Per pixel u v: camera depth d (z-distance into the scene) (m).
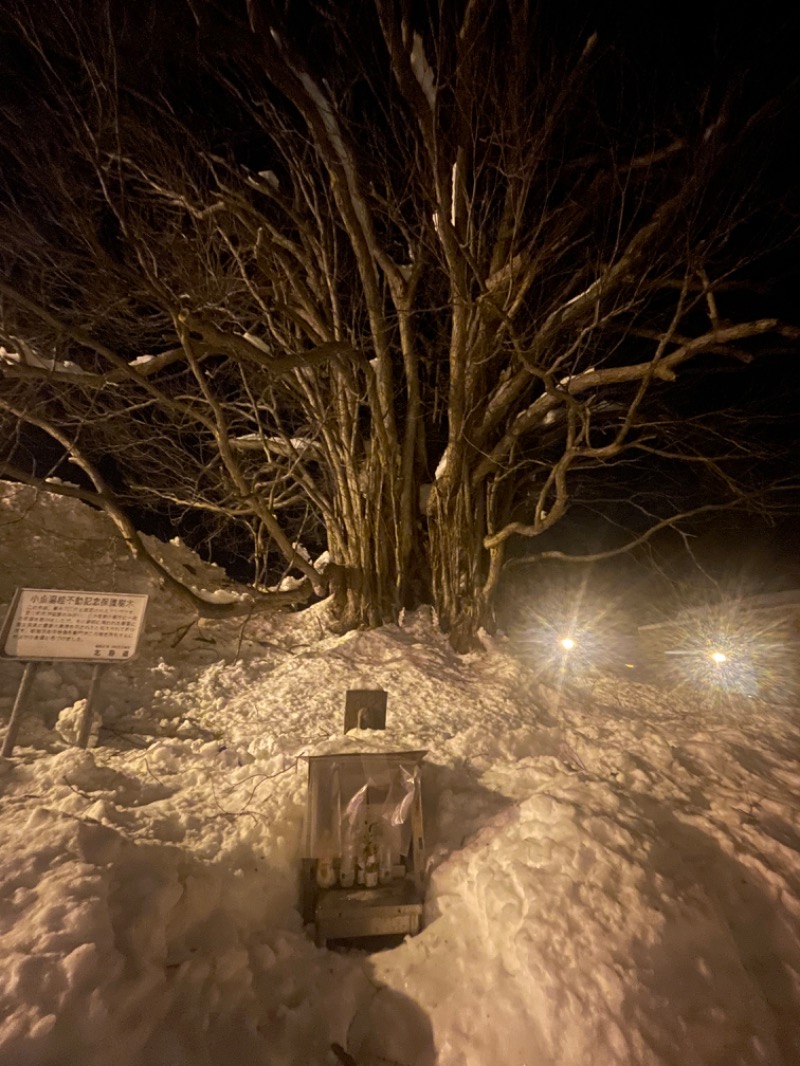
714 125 6.71
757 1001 2.96
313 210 8.12
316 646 8.04
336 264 8.54
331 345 7.48
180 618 8.25
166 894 2.94
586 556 8.76
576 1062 2.63
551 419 9.45
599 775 4.58
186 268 8.55
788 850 3.81
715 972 3.00
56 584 8.07
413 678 6.82
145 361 7.46
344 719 5.14
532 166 7.14
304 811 3.85
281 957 3.16
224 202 7.89
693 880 3.46
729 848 3.75
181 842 3.50
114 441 9.98
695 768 5.01
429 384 9.90
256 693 6.38
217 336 6.37
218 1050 2.66
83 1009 2.38
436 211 7.35
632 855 3.43
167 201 8.41
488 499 9.30
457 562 8.65
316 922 3.32
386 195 8.52
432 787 4.27
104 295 8.33
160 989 2.68
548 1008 2.78
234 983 2.92
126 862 3.04
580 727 6.06
